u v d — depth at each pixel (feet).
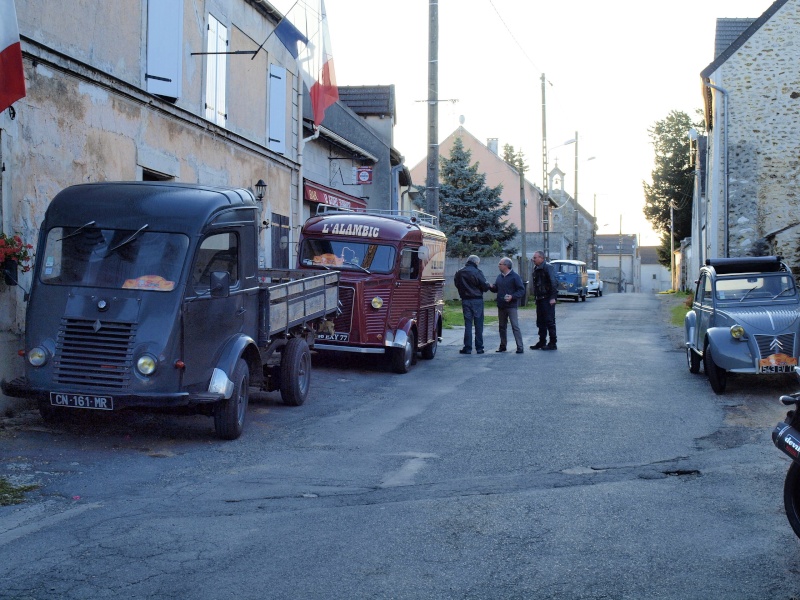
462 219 143.54
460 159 147.02
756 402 36.35
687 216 230.27
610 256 392.88
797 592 14.66
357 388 41.37
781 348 37.09
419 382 43.80
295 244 67.92
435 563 16.15
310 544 17.30
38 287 27.14
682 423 31.45
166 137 45.01
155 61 42.47
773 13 91.25
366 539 17.65
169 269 26.91
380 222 48.32
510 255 145.18
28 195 32.24
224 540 17.56
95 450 26.11
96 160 37.55
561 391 40.09
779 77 91.04
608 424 31.30
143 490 21.76
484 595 14.51
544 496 21.16
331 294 40.73
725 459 25.27
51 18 33.73
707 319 42.27
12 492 21.15
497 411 34.50
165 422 30.96
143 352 25.90
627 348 61.77
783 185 91.09
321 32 56.39
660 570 15.74
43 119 33.32
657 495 21.21
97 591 14.64
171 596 14.43
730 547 17.07
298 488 22.03
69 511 19.75
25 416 30.40
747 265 44.45
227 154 54.08
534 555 16.61
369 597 14.40
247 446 27.45
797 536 16.90
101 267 27.14
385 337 45.83
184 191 29.04
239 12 55.62
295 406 35.63
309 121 72.18
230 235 29.78
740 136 91.91
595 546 17.16
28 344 26.61
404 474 23.65
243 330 30.55
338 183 87.51
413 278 49.19
